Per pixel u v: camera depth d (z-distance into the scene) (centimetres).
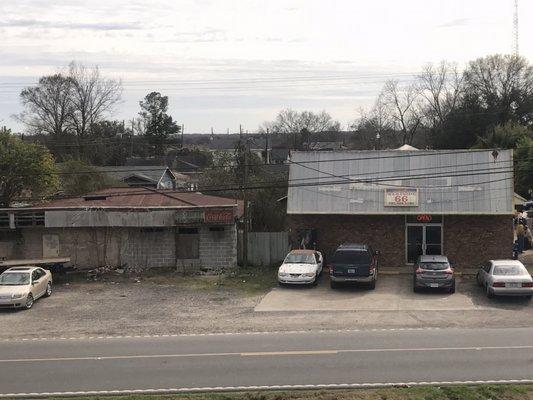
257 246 3388
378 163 3322
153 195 3556
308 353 1694
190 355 1706
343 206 3209
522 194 5009
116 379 1487
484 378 1438
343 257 2756
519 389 1338
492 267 2594
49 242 3284
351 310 2356
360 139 11631
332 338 1888
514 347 1734
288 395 1323
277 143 13925
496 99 8619
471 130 8519
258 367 1561
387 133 10412
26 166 3812
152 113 12188
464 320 2150
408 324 2094
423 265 2669
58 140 8856
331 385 1396
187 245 3281
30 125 9050
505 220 3122
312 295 2669
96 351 1788
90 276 3153
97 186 5350
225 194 5247
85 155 8775
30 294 2523
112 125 10806
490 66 8788
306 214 3253
